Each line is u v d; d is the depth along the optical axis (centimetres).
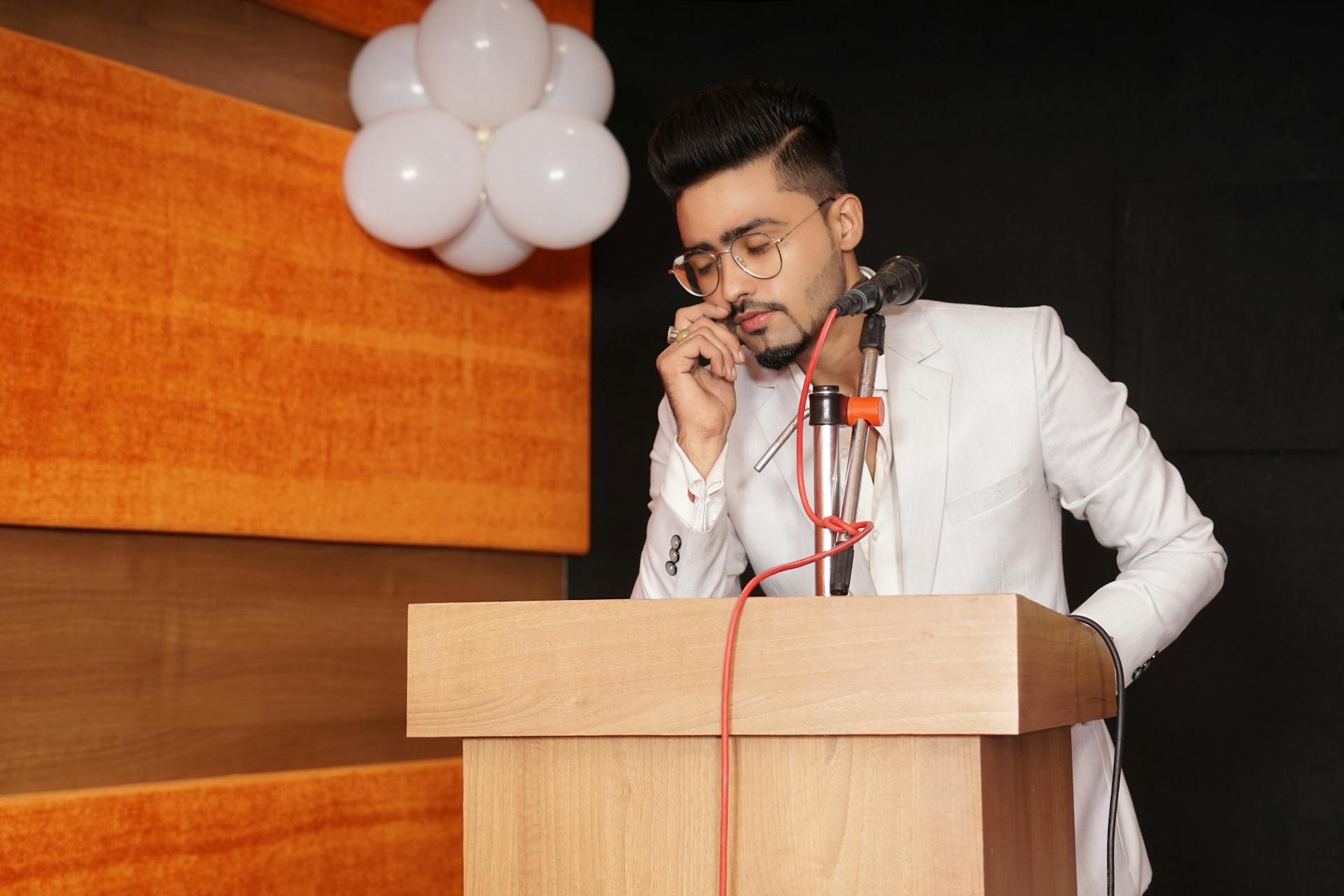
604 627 109
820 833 103
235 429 270
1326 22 314
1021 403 176
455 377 318
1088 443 177
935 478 173
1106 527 178
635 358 361
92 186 247
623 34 366
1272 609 302
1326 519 302
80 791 241
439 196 277
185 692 263
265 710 278
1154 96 324
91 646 248
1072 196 327
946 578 173
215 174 269
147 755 255
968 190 335
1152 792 304
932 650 99
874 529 171
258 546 280
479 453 322
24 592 239
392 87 288
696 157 166
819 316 169
